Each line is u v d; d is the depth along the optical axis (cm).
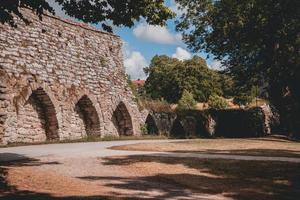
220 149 1950
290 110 3506
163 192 1031
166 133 3856
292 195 1063
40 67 2536
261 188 1116
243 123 4522
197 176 1229
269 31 3141
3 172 1120
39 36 2586
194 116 4216
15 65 2352
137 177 1193
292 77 3256
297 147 2236
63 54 2770
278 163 1378
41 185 1020
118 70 3359
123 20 1045
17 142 2270
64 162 1377
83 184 1062
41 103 2581
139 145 2062
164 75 7412
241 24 3175
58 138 2602
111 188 1037
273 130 4753
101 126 3023
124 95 3347
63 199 894
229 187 1119
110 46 3334
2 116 2212
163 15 1088
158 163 1395
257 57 3675
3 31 2317
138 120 3469
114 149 1852
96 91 3027
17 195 908
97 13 1024
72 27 2939
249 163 1388
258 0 2955
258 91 5872
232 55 3781
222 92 7306
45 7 946
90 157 1499
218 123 4469
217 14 3441
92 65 3047
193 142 2441
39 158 1455
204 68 7238
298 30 2994
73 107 2781
